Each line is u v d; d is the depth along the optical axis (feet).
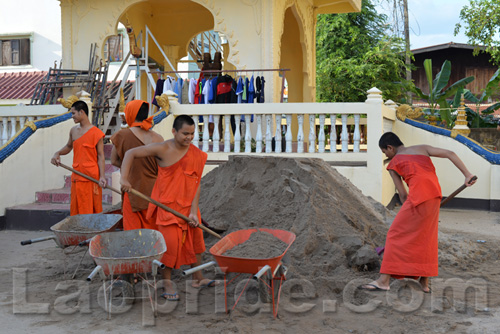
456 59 95.66
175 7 54.85
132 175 18.13
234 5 41.52
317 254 18.24
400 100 74.33
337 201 20.38
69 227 18.54
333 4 53.78
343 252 18.31
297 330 13.94
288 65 55.16
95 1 44.83
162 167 16.43
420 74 97.25
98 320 14.71
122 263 13.97
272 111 33.17
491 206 37.70
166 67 54.49
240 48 41.55
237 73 41.78
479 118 62.59
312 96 52.75
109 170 34.99
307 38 50.39
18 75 72.38
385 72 75.66
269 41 40.93
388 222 23.56
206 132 34.55
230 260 14.29
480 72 95.25
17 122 36.50
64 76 44.98
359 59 76.13
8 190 29.45
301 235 18.34
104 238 15.65
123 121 28.86
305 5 49.65
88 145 23.06
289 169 21.09
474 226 31.01
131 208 18.17
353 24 79.77
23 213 28.94
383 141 17.94
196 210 16.74
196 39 60.49
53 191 31.83
